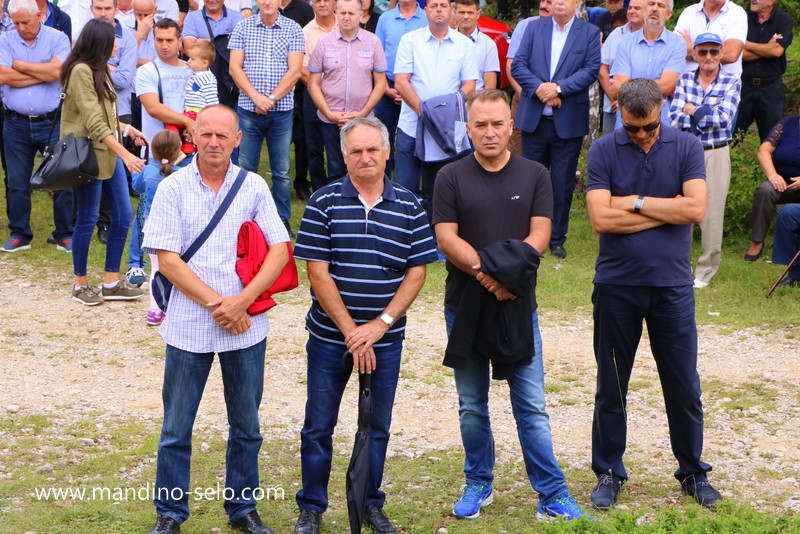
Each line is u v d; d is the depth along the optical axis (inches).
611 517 186.7
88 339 298.8
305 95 425.4
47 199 465.7
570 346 297.6
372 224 171.2
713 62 343.9
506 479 208.2
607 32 450.6
